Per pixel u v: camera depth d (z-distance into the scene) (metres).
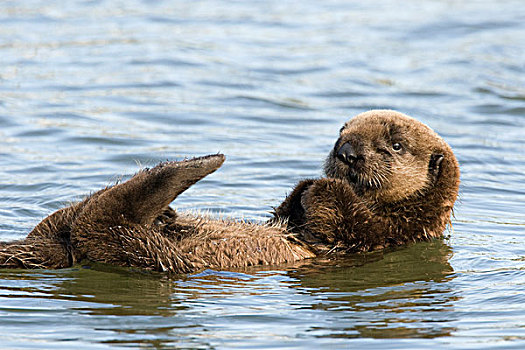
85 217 18.55
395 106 39.03
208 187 28.30
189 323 16.45
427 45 50.53
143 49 48.09
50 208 25.77
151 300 17.66
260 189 28.19
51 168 29.64
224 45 49.97
